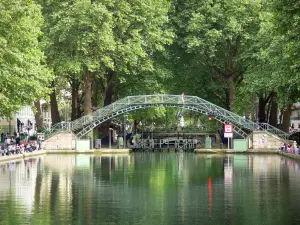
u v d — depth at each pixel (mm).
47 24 65438
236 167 45000
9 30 46625
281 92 54250
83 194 29109
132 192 29828
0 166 45688
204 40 71812
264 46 66875
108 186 32312
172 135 90625
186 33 75438
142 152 72750
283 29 38531
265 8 71188
